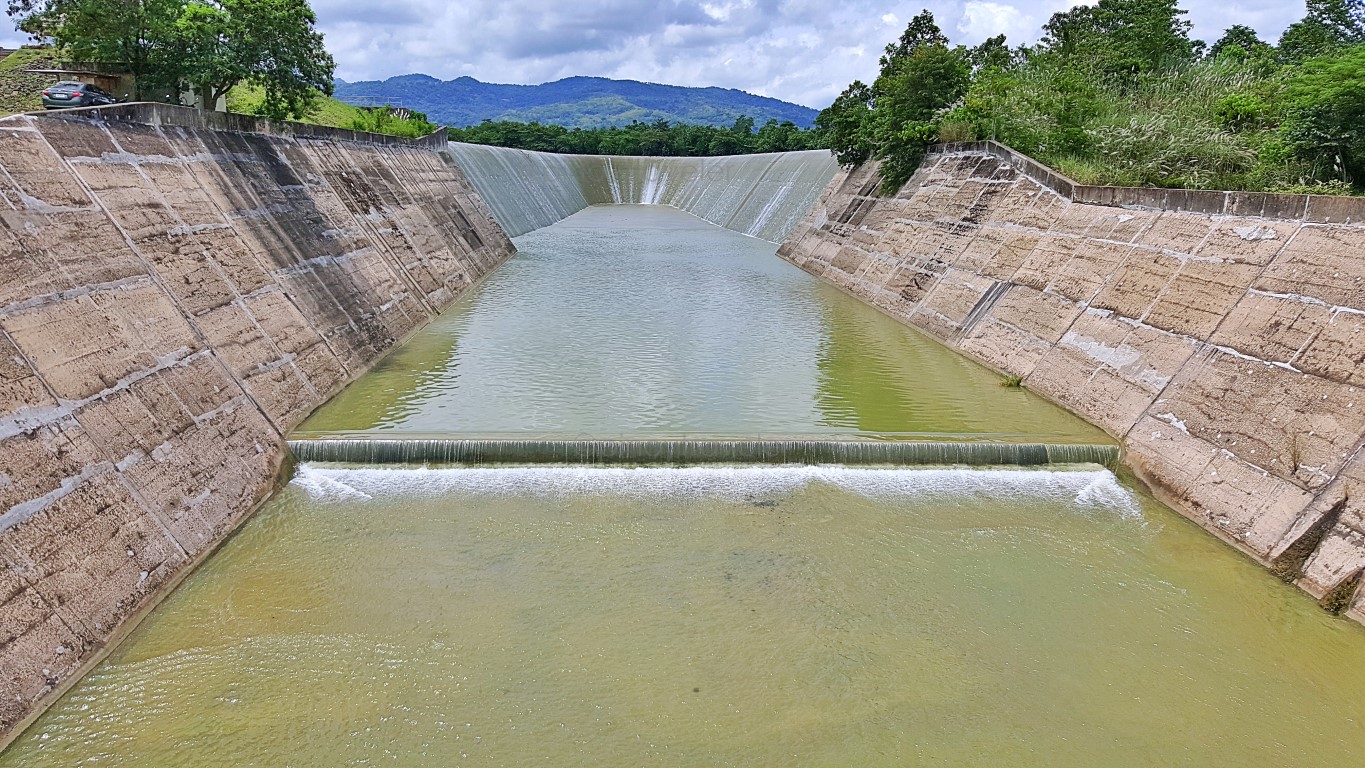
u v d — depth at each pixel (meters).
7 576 8.30
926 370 19.66
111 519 9.74
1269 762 8.02
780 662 9.34
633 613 10.12
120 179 13.95
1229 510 12.09
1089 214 19.70
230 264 15.60
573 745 8.07
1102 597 10.66
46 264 11.06
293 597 10.20
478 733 8.18
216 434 12.27
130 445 10.58
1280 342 12.91
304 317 17.20
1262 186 17.61
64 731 7.96
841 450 14.00
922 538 11.99
